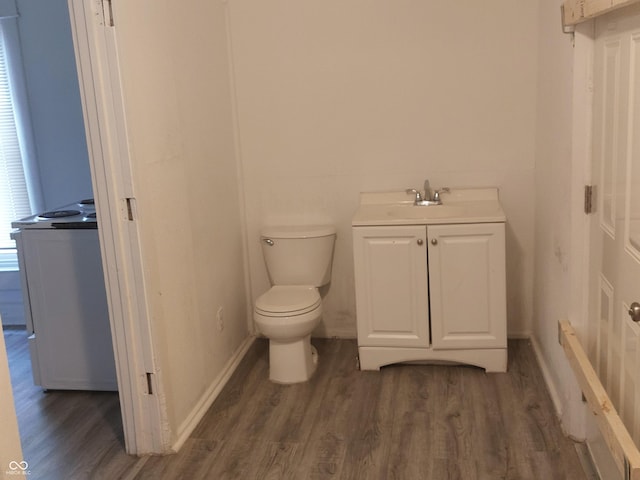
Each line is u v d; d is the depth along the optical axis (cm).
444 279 334
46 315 340
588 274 251
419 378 339
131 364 273
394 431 289
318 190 385
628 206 194
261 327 334
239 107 381
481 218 325
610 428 180
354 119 373
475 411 302
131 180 255
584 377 212
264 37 372
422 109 366
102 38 245
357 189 381
